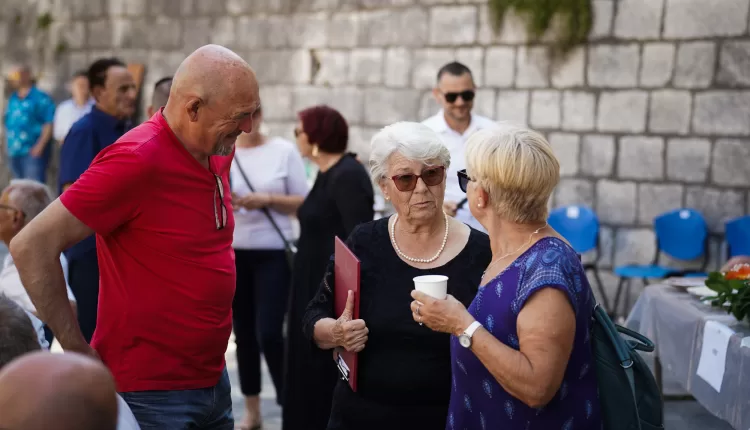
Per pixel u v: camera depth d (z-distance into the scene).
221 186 2.75
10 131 10.52
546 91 7.50
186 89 2.54
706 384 3.53
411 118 8.15
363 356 2.74
